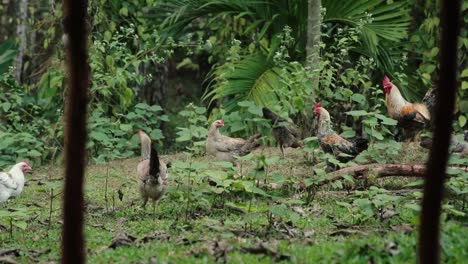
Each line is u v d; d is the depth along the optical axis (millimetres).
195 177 12898
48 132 18969
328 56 17641
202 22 24156
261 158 12500
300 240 10094
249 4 19922
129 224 12250
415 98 19500
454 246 8930
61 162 18250
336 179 13805
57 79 18062
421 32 19297
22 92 20203
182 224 11664
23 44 22750
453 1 6617
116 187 15586
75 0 6547
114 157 17031
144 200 13031
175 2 20203
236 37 21766
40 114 20516
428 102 15320
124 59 18266
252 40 21031
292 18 19672
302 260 8719
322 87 16953
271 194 13625
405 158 16281
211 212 12820
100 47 17500
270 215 11352
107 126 18141
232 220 11875
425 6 19484
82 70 6609
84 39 6613
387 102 15562
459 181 11750
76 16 6574
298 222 11555
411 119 15281
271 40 19203
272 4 19734
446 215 10758
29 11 23266
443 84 6684
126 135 19359
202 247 9469
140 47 21125
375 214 11516
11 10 23359
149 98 23344
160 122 23609
